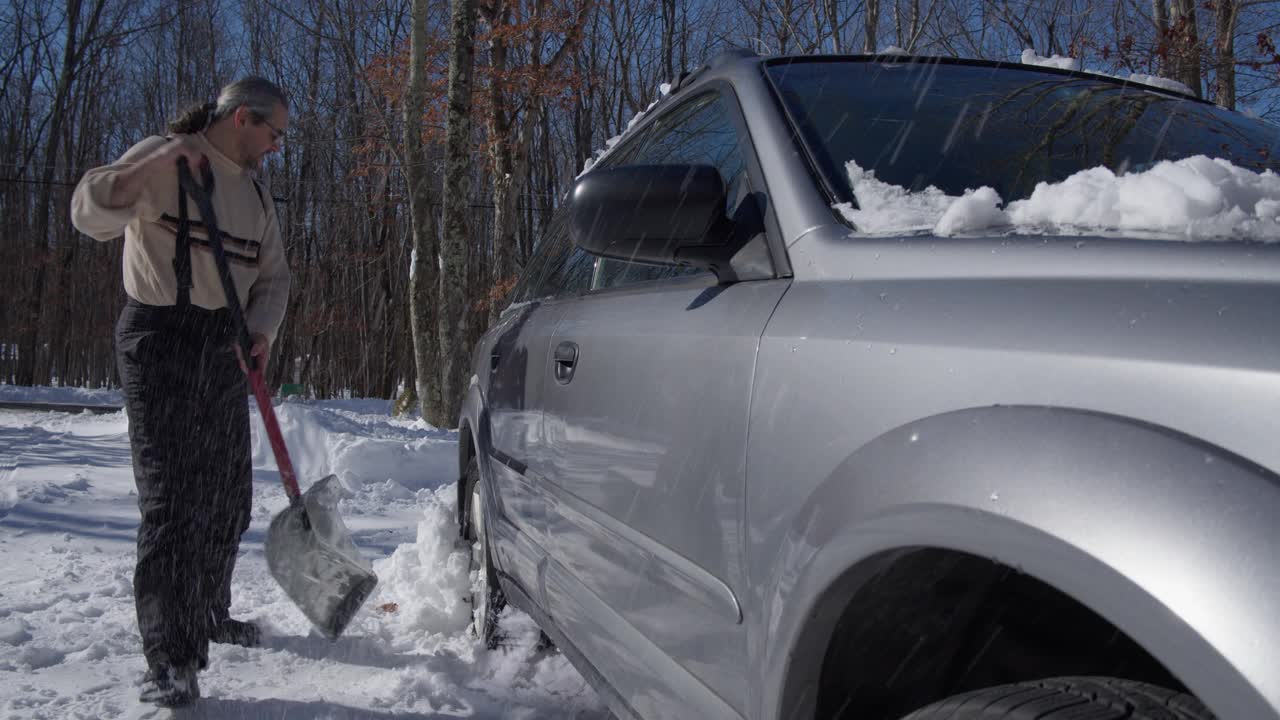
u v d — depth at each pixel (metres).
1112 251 1.16
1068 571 0.95
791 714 1.36
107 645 3.28
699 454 1.65
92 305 33.22
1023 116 2.04
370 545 5.21
